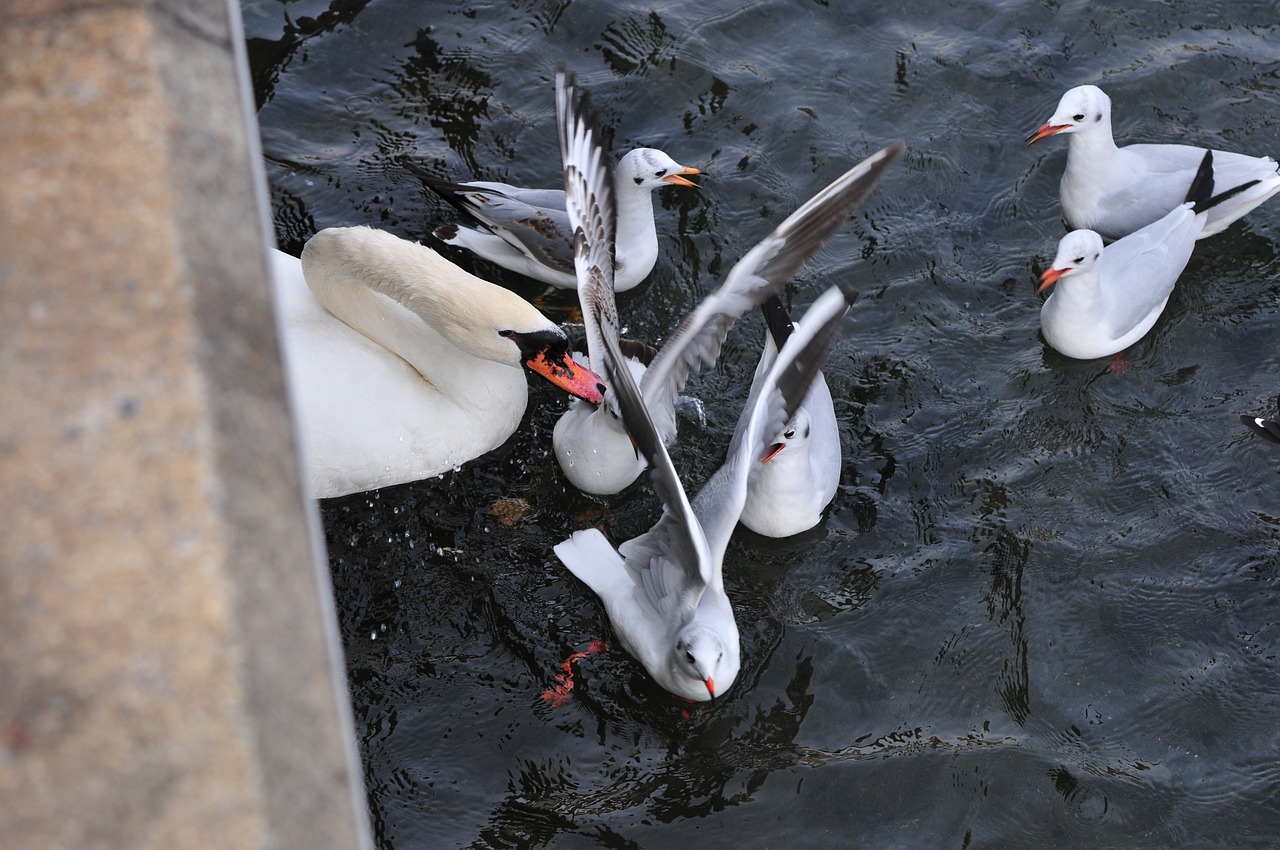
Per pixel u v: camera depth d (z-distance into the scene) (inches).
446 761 263.9
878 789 257.0
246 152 89.6
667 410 313.3
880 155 222.2
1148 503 311.4
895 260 370.6
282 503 79.5
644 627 271.0
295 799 72.0
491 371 311.4
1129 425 330.3
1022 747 264.2
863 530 308.3
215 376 77.6
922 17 436.5
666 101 411.2
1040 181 394.0
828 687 276.5
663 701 274.1
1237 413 332.2
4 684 70.7
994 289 365.4
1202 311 361.4
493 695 275.7
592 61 421.4
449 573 299.7
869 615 290.0
